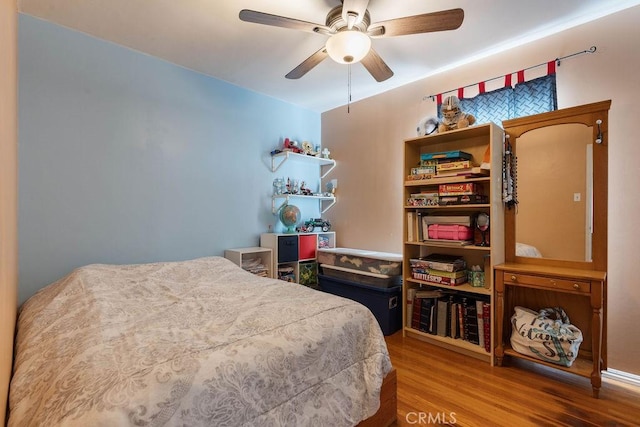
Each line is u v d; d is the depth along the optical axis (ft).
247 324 4.40
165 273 7.24
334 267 10.63
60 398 2.81
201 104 9.32
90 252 7.34
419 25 5.33
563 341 6.06
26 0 6.10
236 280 7.33
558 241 6.91
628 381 6.17
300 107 12.30
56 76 6.89
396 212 10.50
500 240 7.47
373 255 9.84
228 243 9.99
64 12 6.50
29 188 6.57
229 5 6.25
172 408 2.85
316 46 7.81
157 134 8.43
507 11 6.44
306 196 11.33
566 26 7.02
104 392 2.75
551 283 6.27
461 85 8.78
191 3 6.19
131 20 6.77
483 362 7.18
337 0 6.04
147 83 8.24
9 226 3.14
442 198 8.02
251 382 3.42
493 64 8.16
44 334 4.25
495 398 5.72
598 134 6.37
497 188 7.30
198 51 8.09
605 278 5.93
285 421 3.60
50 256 6.82
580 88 6.88
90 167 7.35
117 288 6.15
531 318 6.76
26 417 2.87
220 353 3.49
